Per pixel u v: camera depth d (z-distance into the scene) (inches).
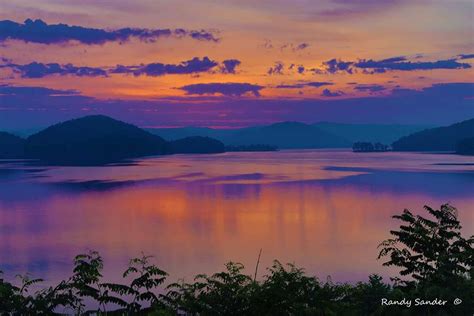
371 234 2242.9
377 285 495.5
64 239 2225.6
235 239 2181.3
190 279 1453.0
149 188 4421.8
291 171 6432.1
